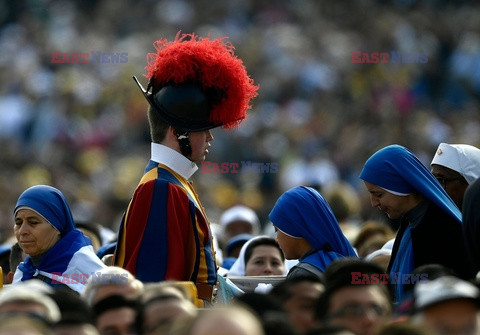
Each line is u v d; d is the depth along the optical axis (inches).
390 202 896.3
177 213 896.9
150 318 711.1
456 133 2726.4
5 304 705.0
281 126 2783.0
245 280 965.8
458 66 3085.6
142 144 2876.5
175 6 3469.5
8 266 1168.2
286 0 3427.7
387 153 903.7
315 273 887.7
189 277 898.7
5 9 3587.6
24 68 3201.3
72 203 2490.2
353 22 3292.3
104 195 2433.6
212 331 561.6
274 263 1088.8
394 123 2674.7
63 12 3543.3
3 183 2453.2
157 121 928.9
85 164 2780.5
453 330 694.5
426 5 3378.4
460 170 961.5
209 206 2319.1
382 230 1229.7
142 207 896.9
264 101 2947.8
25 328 637.9
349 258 810.8
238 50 3157.0
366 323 722.8
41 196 943.0
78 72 3127.5
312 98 2955.2
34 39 3358.8
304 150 2662.4
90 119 2967.5
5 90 3139.8
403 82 2957.7
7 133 2994.6
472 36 3179.1
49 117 3004.4
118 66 3125.0
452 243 869.8
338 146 2674.7
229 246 1318.9
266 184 2498.8
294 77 3004.4
